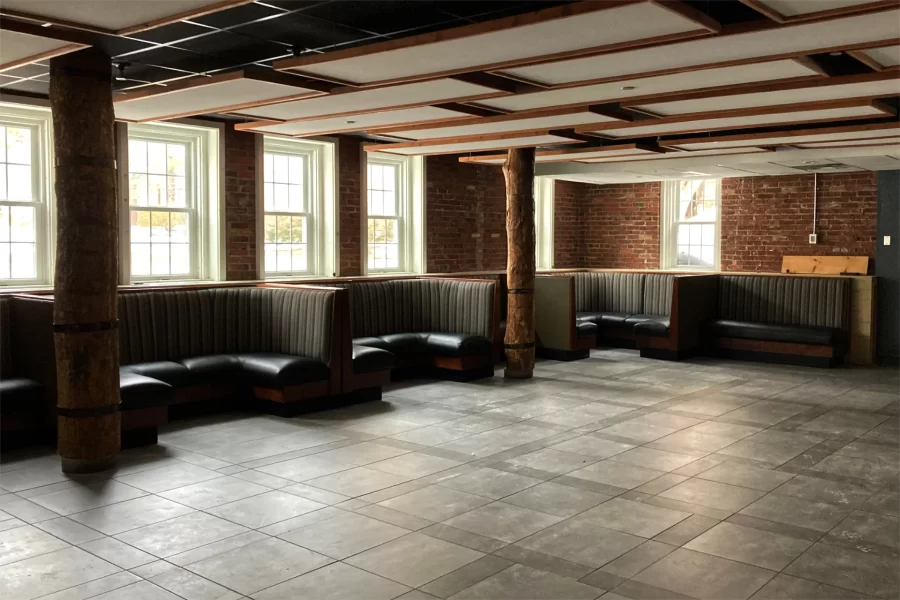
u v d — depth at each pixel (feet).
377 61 15.12
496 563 12.01
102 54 16.47
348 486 15.76
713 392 25.80
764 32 12.81
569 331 32.42
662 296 37.24
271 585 11.23
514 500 14.94
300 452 18.28
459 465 17.25
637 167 32.45
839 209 34.27
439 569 11.79
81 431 16.57
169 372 21.09
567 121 22.21
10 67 16.17
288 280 26.94
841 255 34.27
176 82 19.34
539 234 40.42
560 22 12.34
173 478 16.26
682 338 32.91
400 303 29.76
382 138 31.48
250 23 15.02
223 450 18.42
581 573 11.66
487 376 28.45
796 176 35.35
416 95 18.80
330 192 30.30
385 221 33.24
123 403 18.30
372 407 23.20
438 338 28.07
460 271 35.35
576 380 27.94
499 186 37.09
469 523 13.73
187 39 16.10
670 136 26.40
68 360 16.48
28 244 23.20
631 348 36.40
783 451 18.54
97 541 12.87
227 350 23.86
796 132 23.80
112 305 16.87
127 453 18.15
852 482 16.16
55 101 16.21
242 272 27.61
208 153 26.99
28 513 14.17
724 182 37.50
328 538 13.01
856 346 32.22
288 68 15.84
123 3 12.12
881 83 16.55
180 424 20.94
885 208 32.17
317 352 22.68
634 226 40.60
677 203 39.65
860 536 13.17
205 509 14.40
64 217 16.34
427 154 30.32
